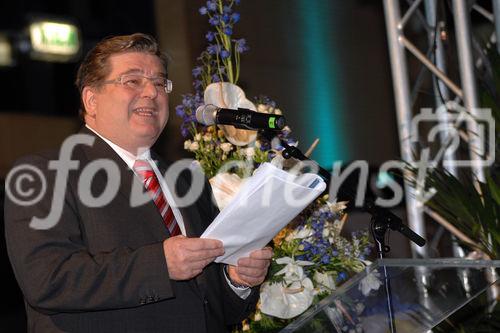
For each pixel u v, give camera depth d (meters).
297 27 8.70
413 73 5.99
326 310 2.52
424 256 5.19
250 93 8.15
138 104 3.19
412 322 2.63
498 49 5.12
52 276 2.75
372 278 2.59
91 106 3.26
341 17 9.10
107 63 3.21
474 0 5.46
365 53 9.29
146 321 2.91
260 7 8.37
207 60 4.04
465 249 5.20
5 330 8.19
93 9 8.70
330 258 3.59
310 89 8.70
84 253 2.84
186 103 3.80
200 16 7.58
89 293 2.74
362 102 9.12
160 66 3.29
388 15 5.33
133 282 2.73
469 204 4.25
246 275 3.02
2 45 8.84
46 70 9.19
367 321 2.58
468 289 2.65
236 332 3.70
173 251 2.74
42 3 8.80
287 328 2.48
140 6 8.02
